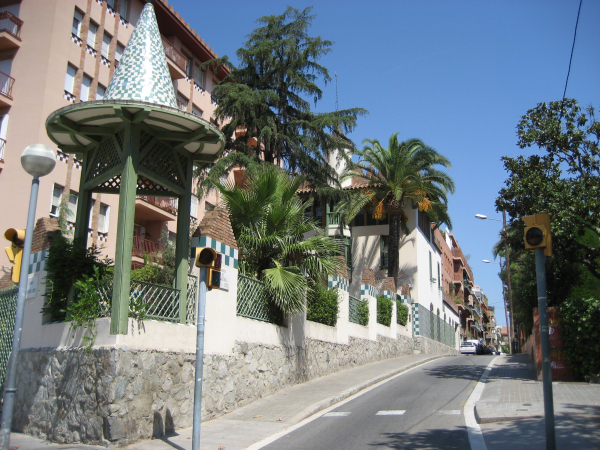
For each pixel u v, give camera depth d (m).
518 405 10.20
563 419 8.66
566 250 14.19
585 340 13.23
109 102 8.70
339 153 26.00
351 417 10.48
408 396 12.82
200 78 33.78
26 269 7.47
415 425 9.34
